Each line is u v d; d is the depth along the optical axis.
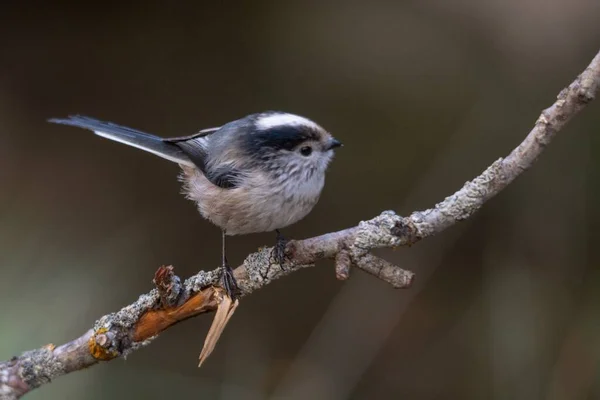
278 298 10.98
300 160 6.69
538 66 11.73
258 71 12.07
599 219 10.04
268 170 6.64
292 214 6.82
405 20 12.49
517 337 9.09
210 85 12.03
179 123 11.79
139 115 11.88
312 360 10.02
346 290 10.59
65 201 11.15
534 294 9.55
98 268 8.78
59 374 5.46
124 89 12.06
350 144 11.65
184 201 11.45
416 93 11.92
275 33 12.27
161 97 12.03
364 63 12.10
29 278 8.25
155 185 11.59
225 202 6.78
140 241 10.82
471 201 5.11
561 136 10.38
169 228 11.17
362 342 10.16
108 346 5.38
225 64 12.16
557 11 12.21
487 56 12.12
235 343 10.34
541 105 11.32
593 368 8.66
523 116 11.38
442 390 9.73
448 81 11.93
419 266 10.55
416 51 12.22
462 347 10.06
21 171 11.42
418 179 11.37
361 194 11.38
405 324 10.42
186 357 9.88
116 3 12.24
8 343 7.27
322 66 12.07
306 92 11.92
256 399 9.56
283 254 5.48
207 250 11.16
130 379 8.36
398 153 11.57
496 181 5.11
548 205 10.27
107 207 11.17
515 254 10.20
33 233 9.98
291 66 12.08
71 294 8.08
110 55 12.30
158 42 12.31
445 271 10.74
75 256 9.05
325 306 10.90
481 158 11.20
